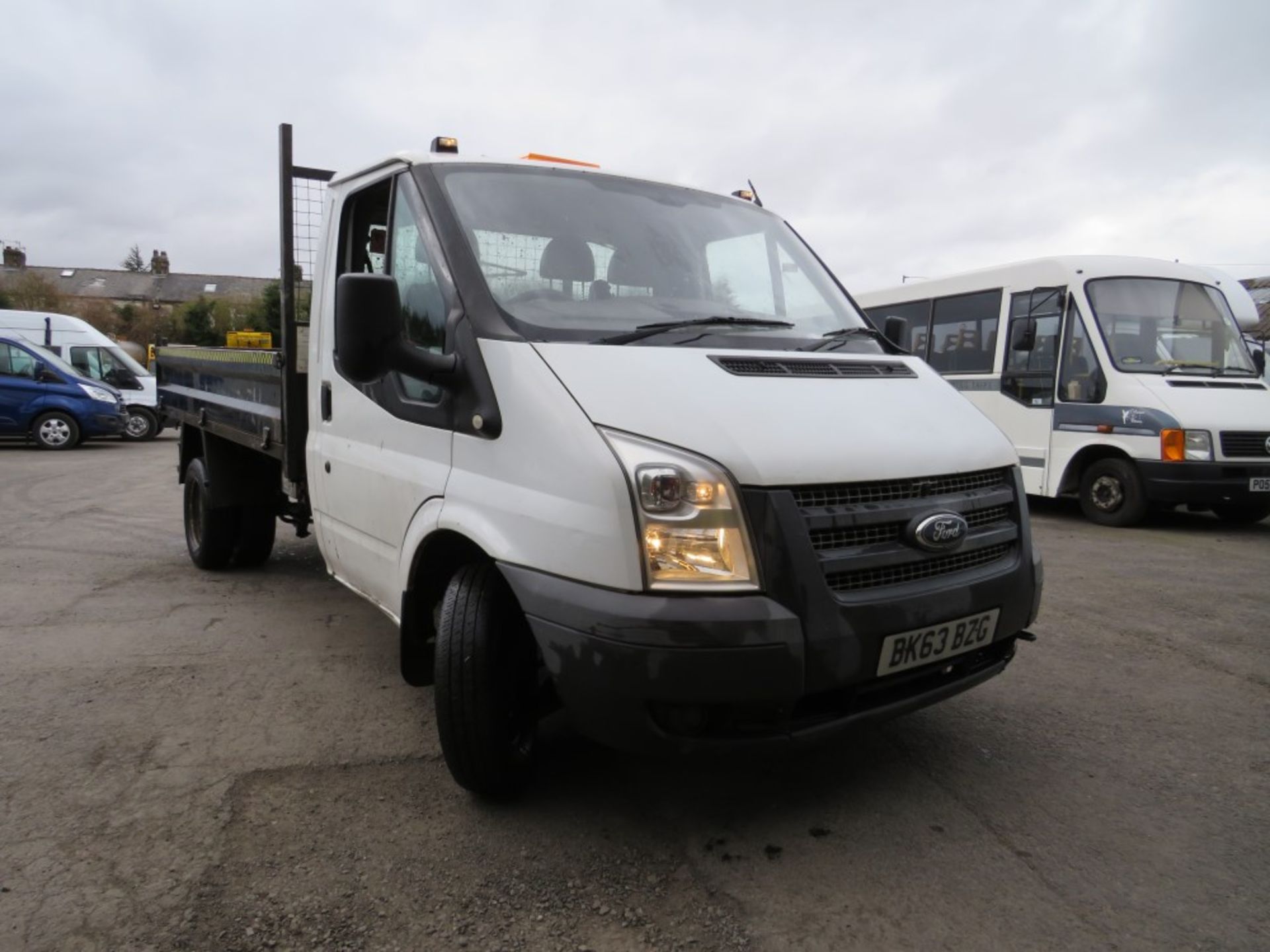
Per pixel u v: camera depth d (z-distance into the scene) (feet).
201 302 163.84
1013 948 8.09
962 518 9.83
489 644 9.87
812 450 9.02
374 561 12.51
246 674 14.92
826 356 11.34
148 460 52.47
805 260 14.55
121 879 8.98
